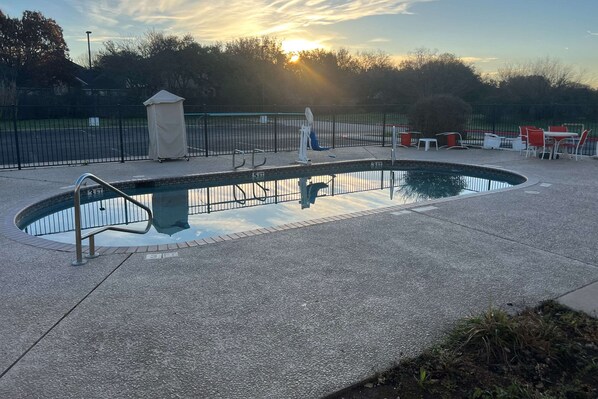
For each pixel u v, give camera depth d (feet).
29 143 60.44
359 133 71.92
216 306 11.08
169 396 7.55
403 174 39.52
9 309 10.95
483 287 12.15
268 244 16.08
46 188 27.58
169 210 26.68
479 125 65.00
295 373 8.20
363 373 8.17
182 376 8.13
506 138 52.08
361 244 16.06
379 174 39.55
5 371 8.30
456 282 12.53
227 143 59.67
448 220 19.33
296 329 9.88
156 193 31.19
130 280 12.77
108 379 8.04
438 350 8.77
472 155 43.91
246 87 121.90
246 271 13.46
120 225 23.36
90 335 9.66
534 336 8.90
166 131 39.24
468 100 113.91
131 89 114.83
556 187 26.89
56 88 120.16
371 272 13.34
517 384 7.59
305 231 17.72
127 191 30.35
